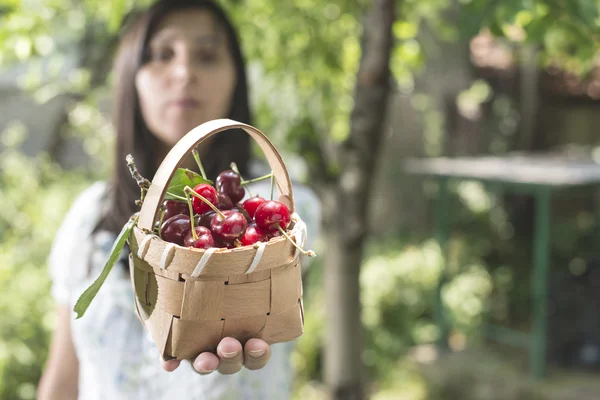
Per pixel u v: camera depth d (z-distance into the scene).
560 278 5.30
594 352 5.07
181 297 0.99
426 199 7.69
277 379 1.70
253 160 2.03
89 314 1.60
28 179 5.47
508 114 7.98
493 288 6.36
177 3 1.67
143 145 1.76
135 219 1.04
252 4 3.14
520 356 5.40
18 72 6.23
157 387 1.58
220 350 0.99
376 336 5.39
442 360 5.36
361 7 3.05
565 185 4.65
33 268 4.31
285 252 1.01
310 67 3.31
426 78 7.21
